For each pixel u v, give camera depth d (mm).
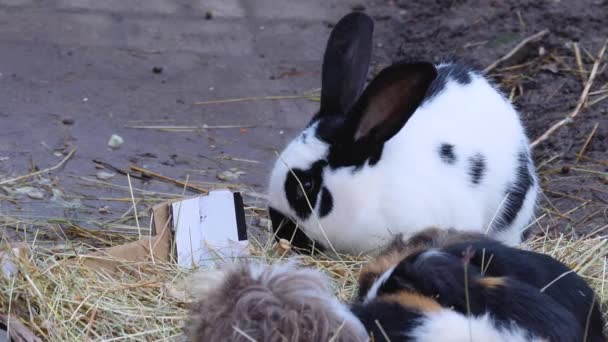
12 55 10117
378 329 4215
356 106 6402
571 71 10141
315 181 6547
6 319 5363
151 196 7891
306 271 4289
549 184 8523
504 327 4195
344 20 7109
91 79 9875
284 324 4043
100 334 5504
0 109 9070
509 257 4805
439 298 4324
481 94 7098
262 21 11422
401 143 6621
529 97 9867
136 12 11297
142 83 9953
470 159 6770
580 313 4758
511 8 11211
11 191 7684
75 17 11031
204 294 4324
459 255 4766
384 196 6516
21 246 6043
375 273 4867
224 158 8742
